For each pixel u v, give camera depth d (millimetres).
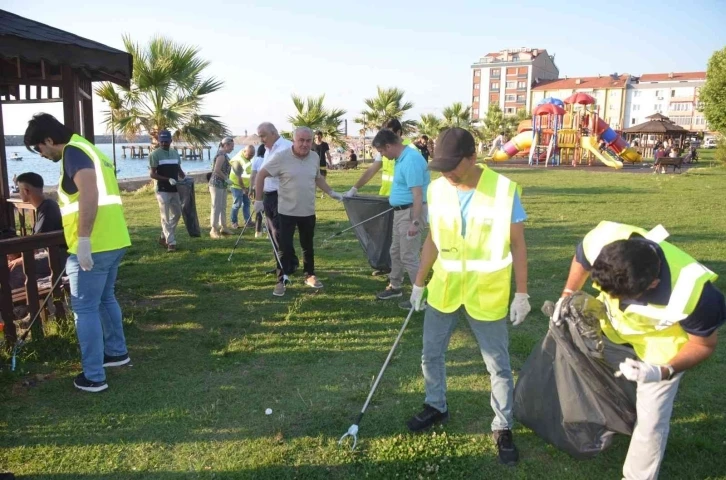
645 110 84625
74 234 3520
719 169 26000
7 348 4105
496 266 2768
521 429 3236
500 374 2920
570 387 2689
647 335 2469
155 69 15234
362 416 3166
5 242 4035
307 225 5707
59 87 6031
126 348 4129
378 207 6062
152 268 6738
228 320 5004
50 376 3848
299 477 2805
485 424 3285
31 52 4234
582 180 19531
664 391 2379
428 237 3051
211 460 2941
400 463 2898
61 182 3508
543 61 94500
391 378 3871
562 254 7484
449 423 3291
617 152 30797
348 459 2941
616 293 2195
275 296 5676
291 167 5473
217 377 3893
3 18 4770
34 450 3016
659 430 2439
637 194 14781
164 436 3162
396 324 4906
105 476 2812
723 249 7723
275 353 4297
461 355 4273
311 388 3729
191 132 16266
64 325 4523
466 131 2688
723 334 4609
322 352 4316
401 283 5684
